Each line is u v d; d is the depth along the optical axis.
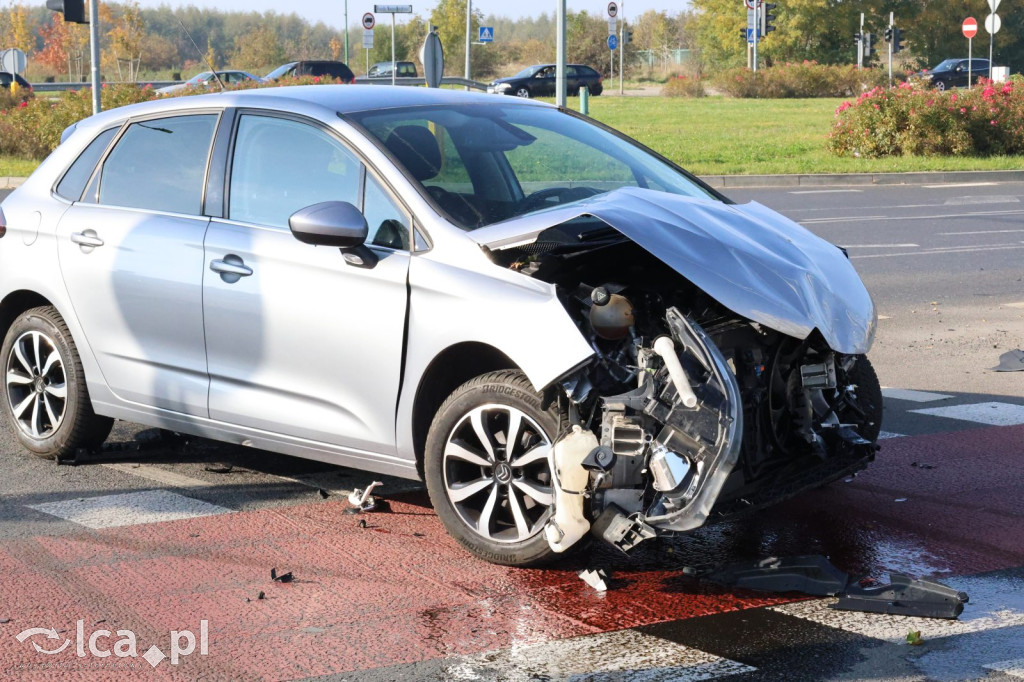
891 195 19.50
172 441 6.40
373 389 4.76
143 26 57.38
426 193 4.75
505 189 4.98
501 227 4.54
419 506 5.35
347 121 5.05
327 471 5.93
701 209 4.76
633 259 4.80
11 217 6.11
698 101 43.84
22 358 6.10
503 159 5.15
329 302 4.84
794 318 4.24
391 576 4.48
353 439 4.89
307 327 4.91
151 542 4.87
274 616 4.11
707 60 74.19
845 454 4.77
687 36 94.56
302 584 4.40
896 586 4.21
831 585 4.24
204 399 5.33
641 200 4.64
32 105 25.84
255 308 5.06
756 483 4.40
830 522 5.09
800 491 4.46
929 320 9.82
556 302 4.25
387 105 5.30
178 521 5.14
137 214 5.61
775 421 4.56
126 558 4.68
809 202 18.61
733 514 4.22
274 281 5.00
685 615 4.08
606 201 4.59
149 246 5.47
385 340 4.68
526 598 4.25
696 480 4.01
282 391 5.07
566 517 4.23
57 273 5.86
